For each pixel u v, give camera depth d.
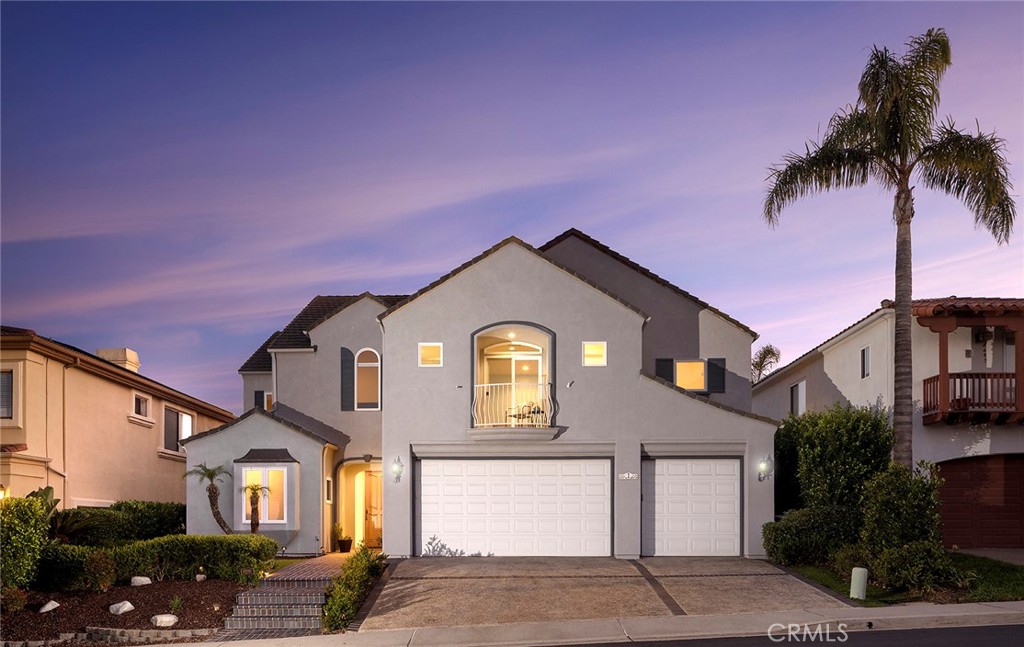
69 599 17.67
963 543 23.77
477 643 14.95
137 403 28.73
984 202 20.44
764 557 22.23
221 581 18.83
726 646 14.18
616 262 27.03
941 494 23.92
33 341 22.64
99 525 22.06
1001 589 17.70
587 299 23.17
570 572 20.28
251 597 17.47
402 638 15.48
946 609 16.36
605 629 15.59
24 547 17.12
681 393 22.83
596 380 22.92
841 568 19.23
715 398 26.25
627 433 22.75
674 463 23.03
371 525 27.78
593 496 22.94
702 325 26.64
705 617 16.28
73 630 16.25
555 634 15.35
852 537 20.56
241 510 23.73
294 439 24.34
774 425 22.66
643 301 26.83
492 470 23.11
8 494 21.14
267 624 16.70
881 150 20.92
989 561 20.58
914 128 20.45
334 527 25.38
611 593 18.22
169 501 30.61
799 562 20.81
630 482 22.61
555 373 22.95
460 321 23.22
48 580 18.20
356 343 26.81
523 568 20.84
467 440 22.86
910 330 20.69
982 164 20.12
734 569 20.58
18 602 16.66
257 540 19.55
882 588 18.11
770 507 22.42
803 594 17.94
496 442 22.83
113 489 26.67
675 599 17.73
